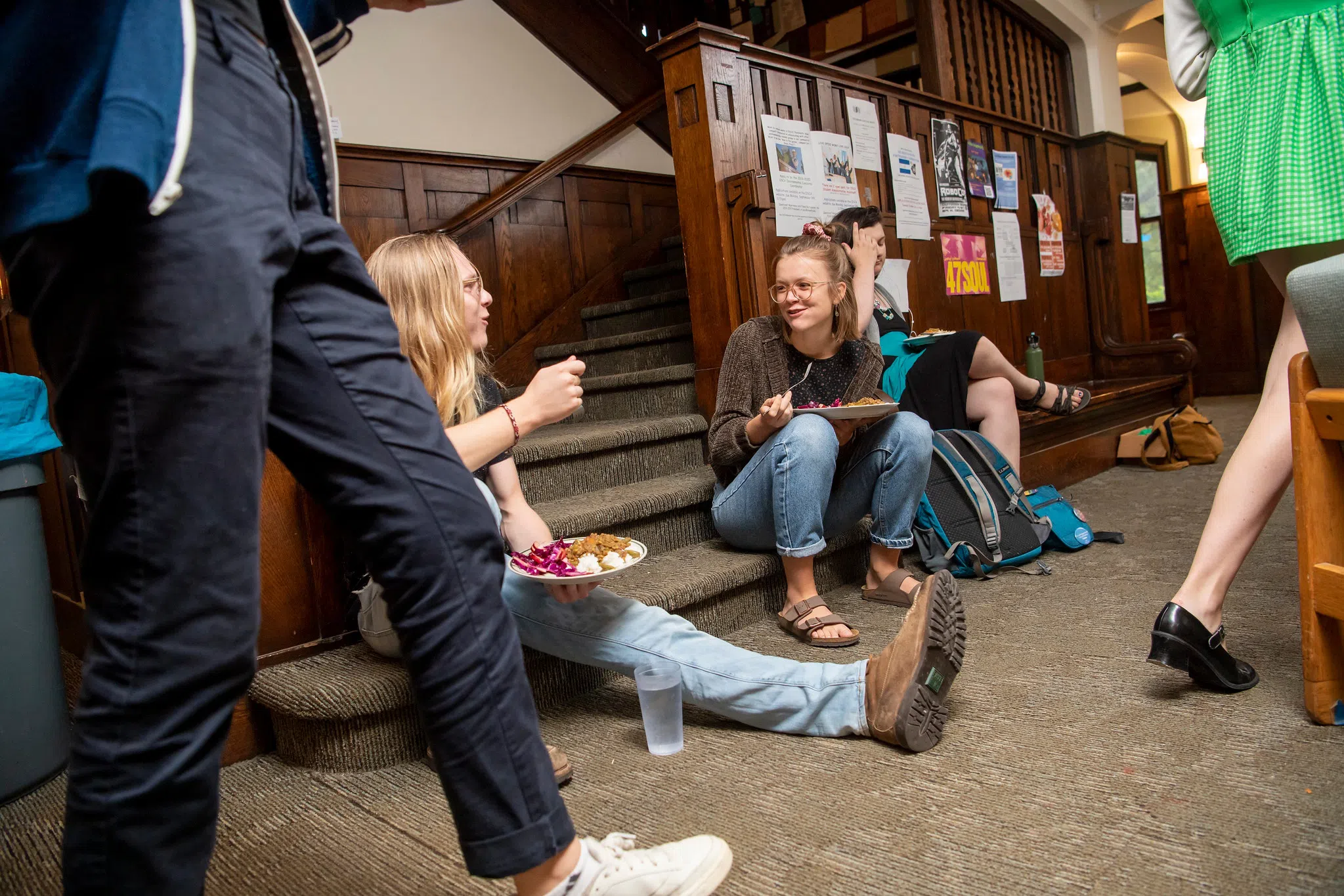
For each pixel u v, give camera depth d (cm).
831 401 215
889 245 345
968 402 287
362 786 147
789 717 150
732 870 111
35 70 64
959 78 429
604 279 429
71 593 240
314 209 80
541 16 417
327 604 175
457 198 381
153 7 63
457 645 79
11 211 64
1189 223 716
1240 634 176
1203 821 111
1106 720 144
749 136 275
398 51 365
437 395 148
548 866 85
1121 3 504
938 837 114
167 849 68
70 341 65
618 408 312
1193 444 391
